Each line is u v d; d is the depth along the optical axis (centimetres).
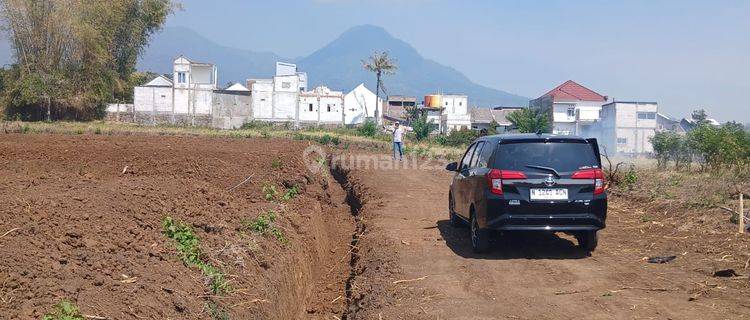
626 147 5088
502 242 1059
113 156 1584
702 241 988
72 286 496
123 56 6344
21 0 5097
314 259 1044
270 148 2306
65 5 5262
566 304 703
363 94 8556
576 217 902
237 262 704
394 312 692
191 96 6575
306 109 7175
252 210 998
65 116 5359
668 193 1416
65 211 697
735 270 815
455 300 728
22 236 575
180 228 734
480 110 9981
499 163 920
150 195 875
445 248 1012
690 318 641
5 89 5238
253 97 6838
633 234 1095
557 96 6919
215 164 1497
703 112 6141
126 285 535
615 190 1603
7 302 444
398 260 923
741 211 1052
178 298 550
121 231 671
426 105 9356
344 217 1562
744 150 1778
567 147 927
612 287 768
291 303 782
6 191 811
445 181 1997
